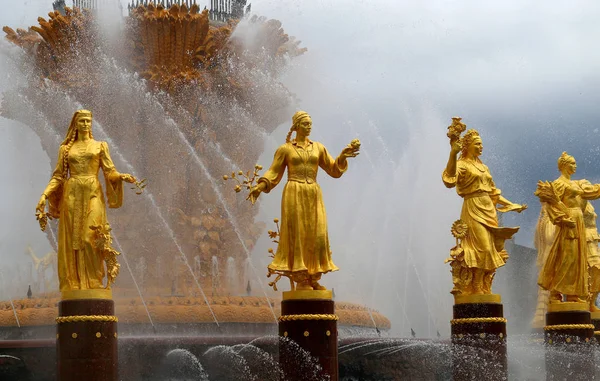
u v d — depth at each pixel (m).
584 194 28.70
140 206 30.78
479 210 25.09
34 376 23.72
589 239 32.41
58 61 31.66
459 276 24.88
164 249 30.44
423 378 25.70
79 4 35.28
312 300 21.83
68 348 20.80
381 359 25.64
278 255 22.39
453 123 24.84
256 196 22.64
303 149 22.86
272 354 24.16
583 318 27.75
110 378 20.92
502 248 25.27
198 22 31.02
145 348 24.05
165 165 31.02
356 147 23.23
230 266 30.75
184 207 30.92
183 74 30.92
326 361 21.64
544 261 30.77
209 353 24.20
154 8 31.03
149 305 27.23
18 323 27.06
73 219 21.55
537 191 28.44
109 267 21.53
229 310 27.30
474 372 24.20
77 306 20.91
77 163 22.02
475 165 25.58
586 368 27.47
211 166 31.22
